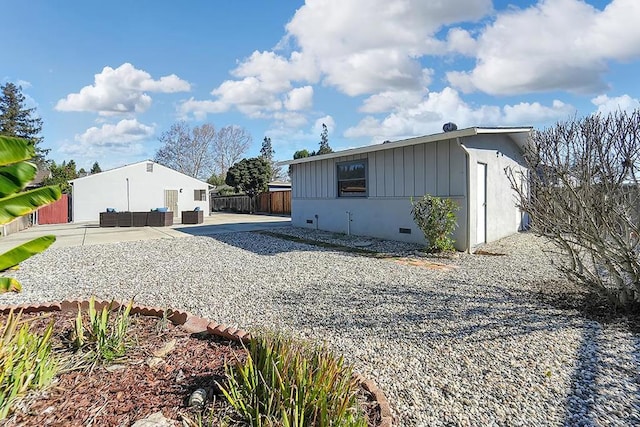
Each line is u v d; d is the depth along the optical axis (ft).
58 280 17.90
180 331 9.70
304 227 41.83
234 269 20.10
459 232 25.29
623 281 12.41
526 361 8.93
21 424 5.78
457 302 13.61
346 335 10.68
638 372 8.32
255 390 6.03
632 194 11.87
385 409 6.41
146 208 66.28
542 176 15.17
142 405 6.34
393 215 30.25
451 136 24.47
